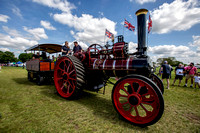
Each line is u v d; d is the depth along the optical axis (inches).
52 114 95.5
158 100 76.7
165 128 83.2
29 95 145.3
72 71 137.4
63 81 158.6
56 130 74.2
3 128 73.9
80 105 118.5
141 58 105.7
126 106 125.3
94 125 82.1
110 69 116.3
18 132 70.7
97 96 156.1
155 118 77.5
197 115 106.1
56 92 166.1
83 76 130.0
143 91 107.8
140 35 123.2
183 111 114.2
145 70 98.3
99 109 110.5
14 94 147.3
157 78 146.3
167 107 124.0
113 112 105.6
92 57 154.9
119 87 95.2
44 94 152.8
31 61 259.1
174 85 279.9
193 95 176.6
